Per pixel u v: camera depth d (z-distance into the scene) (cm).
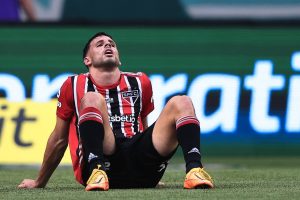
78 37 3581
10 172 2642
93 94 1509
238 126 3559
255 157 3534
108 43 1603
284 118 3581
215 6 3891
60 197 1375
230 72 3600
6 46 3559
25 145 3084
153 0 3862
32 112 3123
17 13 3756
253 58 3619
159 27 3600
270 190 1484
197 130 1486
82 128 1485
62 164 2897
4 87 3547
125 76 1625
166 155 1527
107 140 1509
